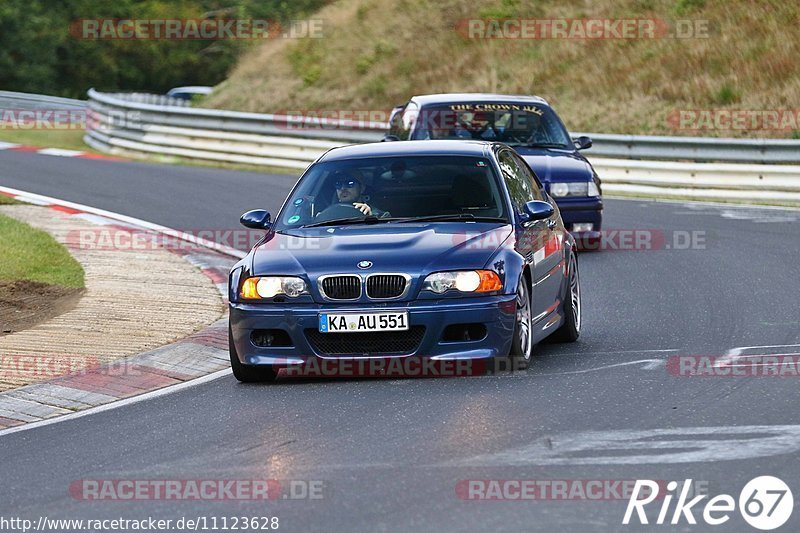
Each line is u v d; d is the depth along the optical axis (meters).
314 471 17.80
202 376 26.08
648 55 85.69
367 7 105.69
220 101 103.25
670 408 20.95
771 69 79.56
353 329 23.62
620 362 25.44
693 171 62.25
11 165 73.31
